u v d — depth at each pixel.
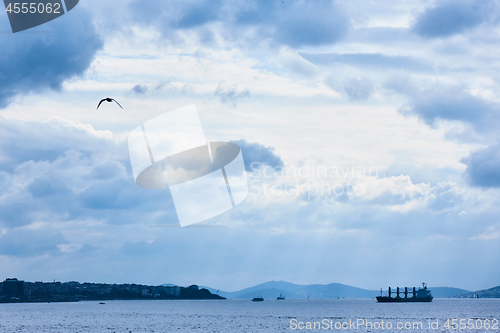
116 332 162.25
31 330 170.50
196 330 168.88
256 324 192.75
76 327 180.12
